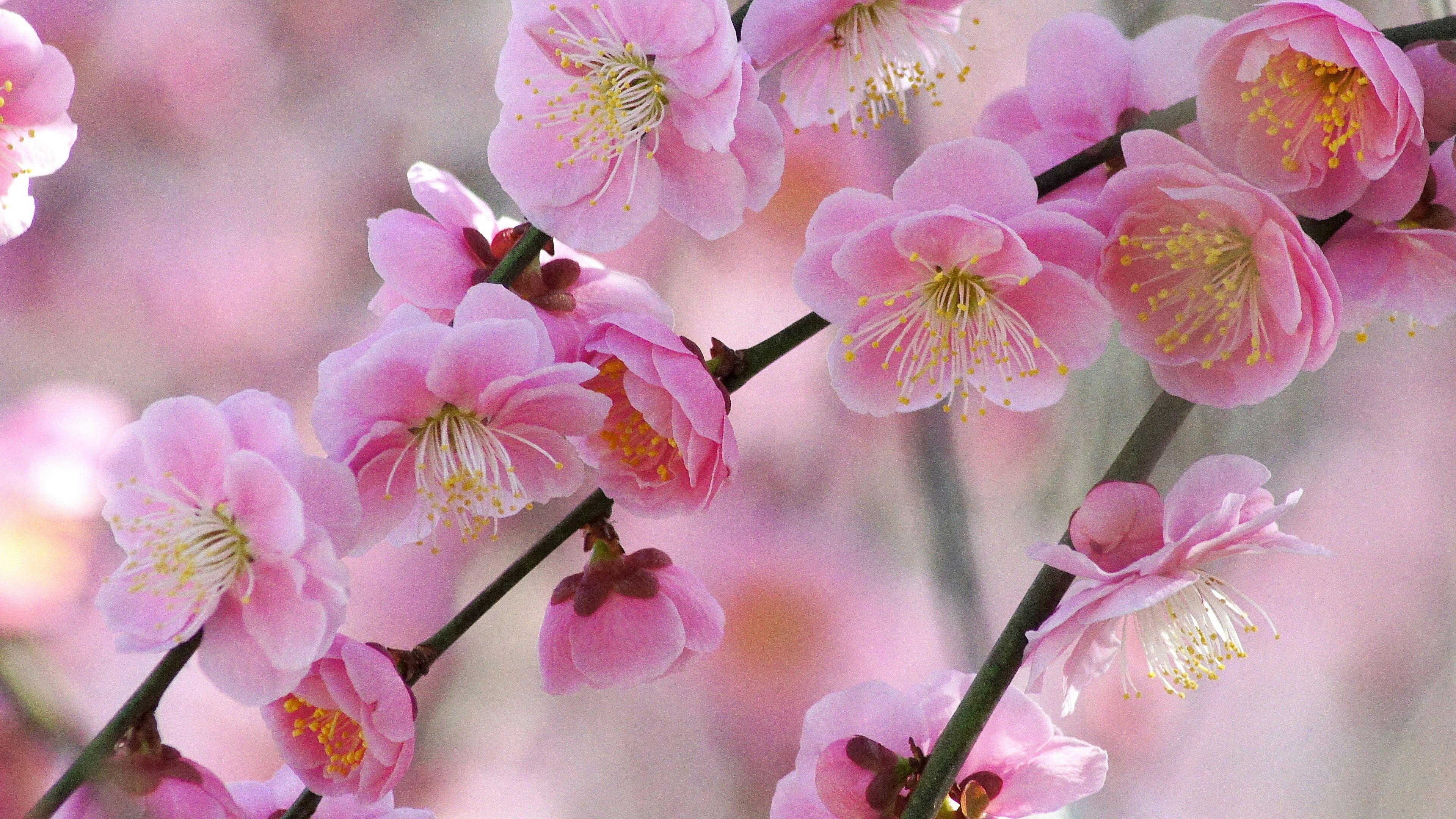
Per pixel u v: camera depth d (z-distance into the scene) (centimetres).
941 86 101
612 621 73
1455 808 102
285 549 71
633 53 73
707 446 72
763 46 73
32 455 85
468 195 74
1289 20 72
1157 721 100
